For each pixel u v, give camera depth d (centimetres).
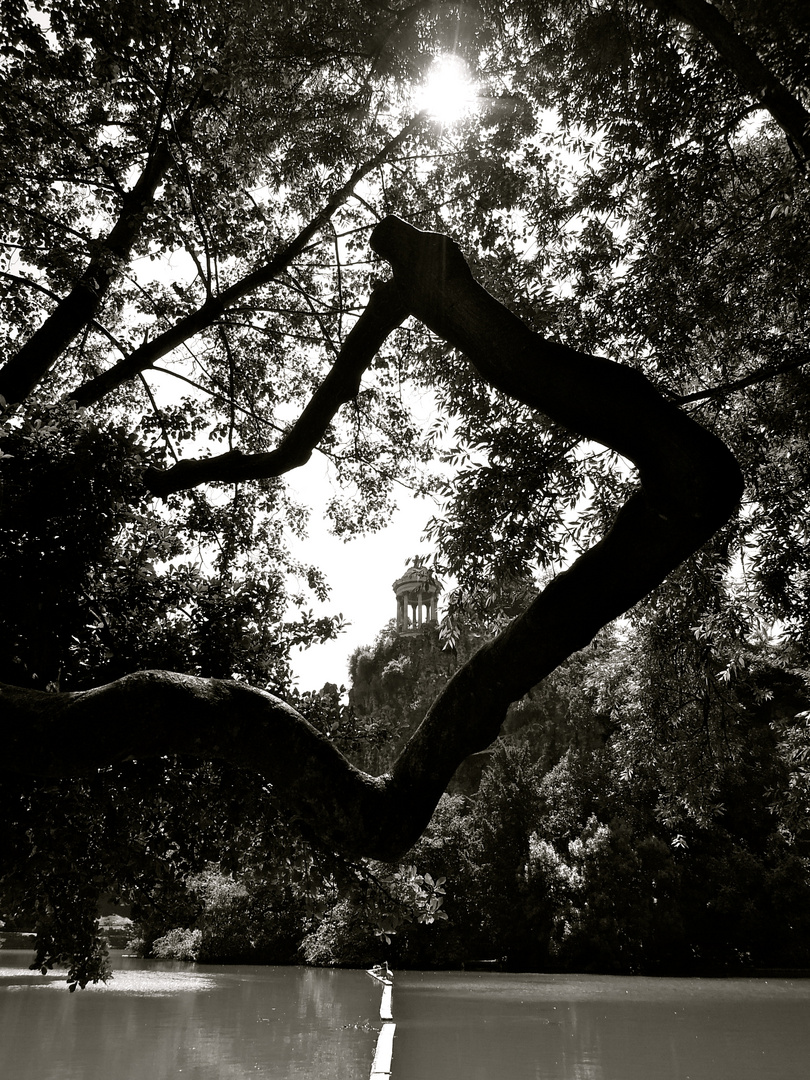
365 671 10181
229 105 1027
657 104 878
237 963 4991
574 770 4891
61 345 926
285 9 876
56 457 573
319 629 718
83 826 554
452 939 4525
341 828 303
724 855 4397
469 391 959
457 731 307
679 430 269
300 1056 1725
